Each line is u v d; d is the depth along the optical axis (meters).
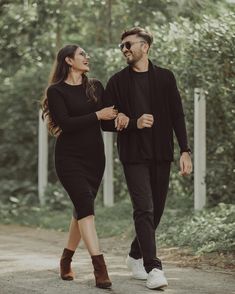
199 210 10.52
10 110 16.08
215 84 10.29
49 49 14.80
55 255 8.41
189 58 10.62
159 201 6.57
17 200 14.31
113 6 14.57
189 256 8.12
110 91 6.53
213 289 6.32
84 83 6.53
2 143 16.34
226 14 10.15
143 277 6.64
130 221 10.98
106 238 10.16
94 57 13.28
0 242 9.88
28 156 15.89
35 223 12.23
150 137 6.43
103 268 6.23
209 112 11.09
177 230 9.38
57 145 6.45
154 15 13.52
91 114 6.32
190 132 11.40
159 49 11.29
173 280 6.71
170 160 6.51
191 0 12.31
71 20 14.55
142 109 6.43
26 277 6.82
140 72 6.49
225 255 7.90
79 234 6.57
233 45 9.78
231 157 10.98
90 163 6.42
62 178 6.39
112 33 14.75
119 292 6.09
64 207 13.81
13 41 13.94
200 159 10.81
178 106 6.52
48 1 13.45
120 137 6.50
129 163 6.42
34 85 15.77
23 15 13.69
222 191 10.98
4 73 14.76
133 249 6.68
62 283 6.49
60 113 6.35
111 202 13.05
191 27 11.05
